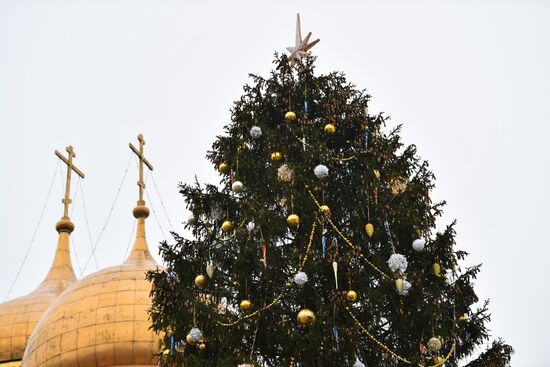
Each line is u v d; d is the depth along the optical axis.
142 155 58.94
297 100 32.69
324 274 28.11
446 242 28.91
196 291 29.25
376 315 27.98
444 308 28.06
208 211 30.45
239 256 28.80
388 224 29.28
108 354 43.88
